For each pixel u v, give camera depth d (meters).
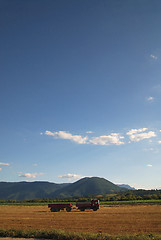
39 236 18.77
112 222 28.33
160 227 23.55
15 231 20.78
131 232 20.97
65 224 27.61
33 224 28.56
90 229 23.06
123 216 35.31
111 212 44.06
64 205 50.81
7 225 28.06
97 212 45.41
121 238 16.47
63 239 17.61
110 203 82.69
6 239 18.48
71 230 22.61
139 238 16.25
